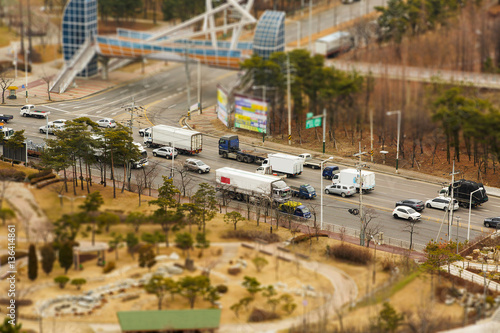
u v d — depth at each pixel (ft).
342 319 340.80
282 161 555.69
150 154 589.73
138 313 329.93
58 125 613.52
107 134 496.64
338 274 392.88
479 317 347.15
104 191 487.20
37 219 388.57
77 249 369.30
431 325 329.93
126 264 372.99
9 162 520.42
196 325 326.24
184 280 351.46
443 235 469.16
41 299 341.41
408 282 383.86
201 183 493.77
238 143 599.98
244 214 483.10
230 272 380.99
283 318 343.05
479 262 435.53
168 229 417.08
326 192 533.14
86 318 332.60
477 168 588.50
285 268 393.70
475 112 624.59
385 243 451.53
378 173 583.17
